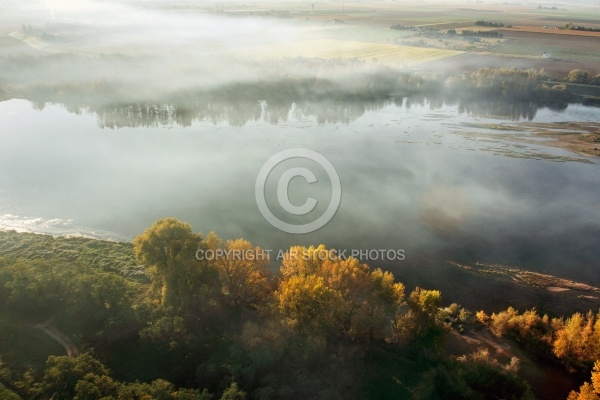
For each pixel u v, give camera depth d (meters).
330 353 47.06
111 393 38.97
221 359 44.66
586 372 48.97
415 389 44.66
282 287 50.12
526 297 62.94
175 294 48.84
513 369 48.03
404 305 56.91
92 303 48.94
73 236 70.81
